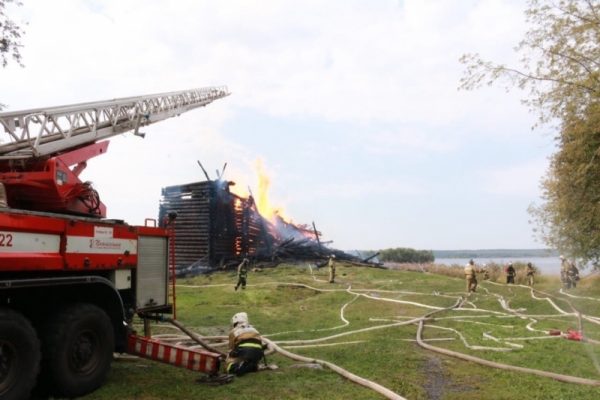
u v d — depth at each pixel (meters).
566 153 6.52
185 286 18.53
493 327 9.70
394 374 5.84
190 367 5.59
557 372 5.97
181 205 24.69
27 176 5.58
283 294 16.23
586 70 5.86
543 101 6.20
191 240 24.23
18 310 4.58
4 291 4.33
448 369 6.16
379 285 19.22
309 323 10.77
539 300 13.12
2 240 4.14
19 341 4.20
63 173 5.84
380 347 7.54
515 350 7.38
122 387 5.17
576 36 5.77
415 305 13.41
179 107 13.64
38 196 5.71
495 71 6.38
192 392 5.01
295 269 24.56
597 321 5.67
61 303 4.94
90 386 4.91
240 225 25.88
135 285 5.93
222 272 23.22
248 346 5.93
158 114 11.38
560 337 8.31
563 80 5.96
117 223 5.66
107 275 5.53
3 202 4.80
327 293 16.55
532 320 10.45
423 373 5.93
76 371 4.81
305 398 4.86
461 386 5.39
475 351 7.31
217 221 24.36
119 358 6.64
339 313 12.40
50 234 4.66
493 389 5.26
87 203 6.23
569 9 5.77
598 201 6.44
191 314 12.02
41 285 4.50
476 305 13.66
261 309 13.12
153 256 6.31
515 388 5.29
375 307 13.28
